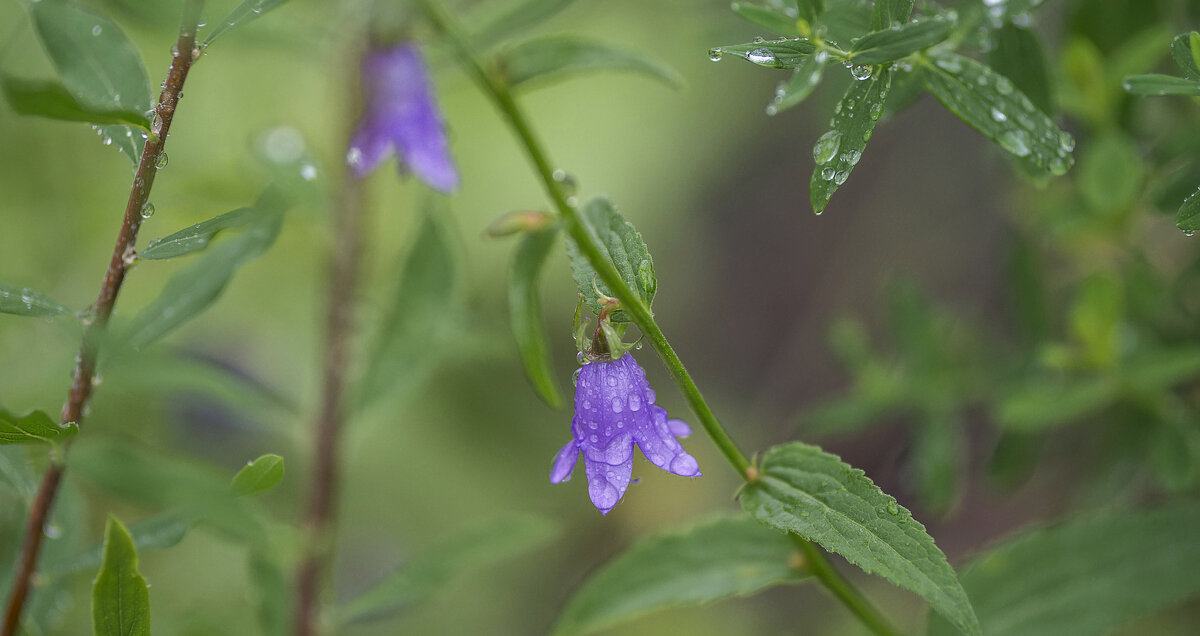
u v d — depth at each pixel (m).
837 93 0.73
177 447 0.84
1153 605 0.67
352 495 0.97
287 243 0.90
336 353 0.75
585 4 0.89
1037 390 0.72
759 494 0.60
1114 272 0.74
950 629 0.67
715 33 0.75
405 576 0.73
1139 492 0.77
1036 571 0.67
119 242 0.60
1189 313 0.74
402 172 0.70
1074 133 0.75
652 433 0.61
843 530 0.59
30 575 0.62
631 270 0.61
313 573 0.74
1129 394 0.72
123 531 0.58
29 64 0.78
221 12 0.71
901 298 0.78
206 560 0.88
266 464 0.58
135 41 0.85
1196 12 0.71
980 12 0.63
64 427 0.59
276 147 0.74
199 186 0.74
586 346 0.61
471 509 0.99
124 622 0.59
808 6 0.60
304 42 0.73
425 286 0.75
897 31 0.60
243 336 0.91
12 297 0.60
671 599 0.66
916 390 0.78
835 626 0.95
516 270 0.64
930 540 0.59
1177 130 0.71
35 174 0.82
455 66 0.72
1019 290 0.76
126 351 0.62
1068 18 0.72
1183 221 0.60
